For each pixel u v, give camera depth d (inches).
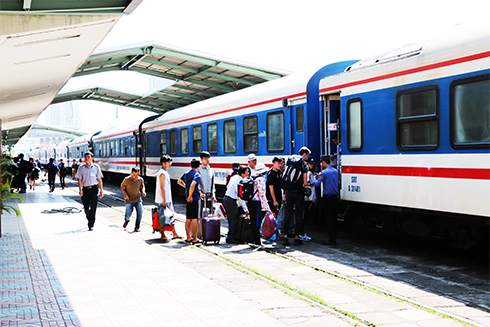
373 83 358.3
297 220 385.4
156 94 1266.0
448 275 286.8
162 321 200.2
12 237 421.7
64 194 972.6
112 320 201.9
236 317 204.8
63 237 421.4
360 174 372.2
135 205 464.8
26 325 195.6
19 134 1665.8
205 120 662.5
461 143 288.7
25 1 257.6
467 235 318.0
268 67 891.4
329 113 417.7
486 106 273.6
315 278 284.0
